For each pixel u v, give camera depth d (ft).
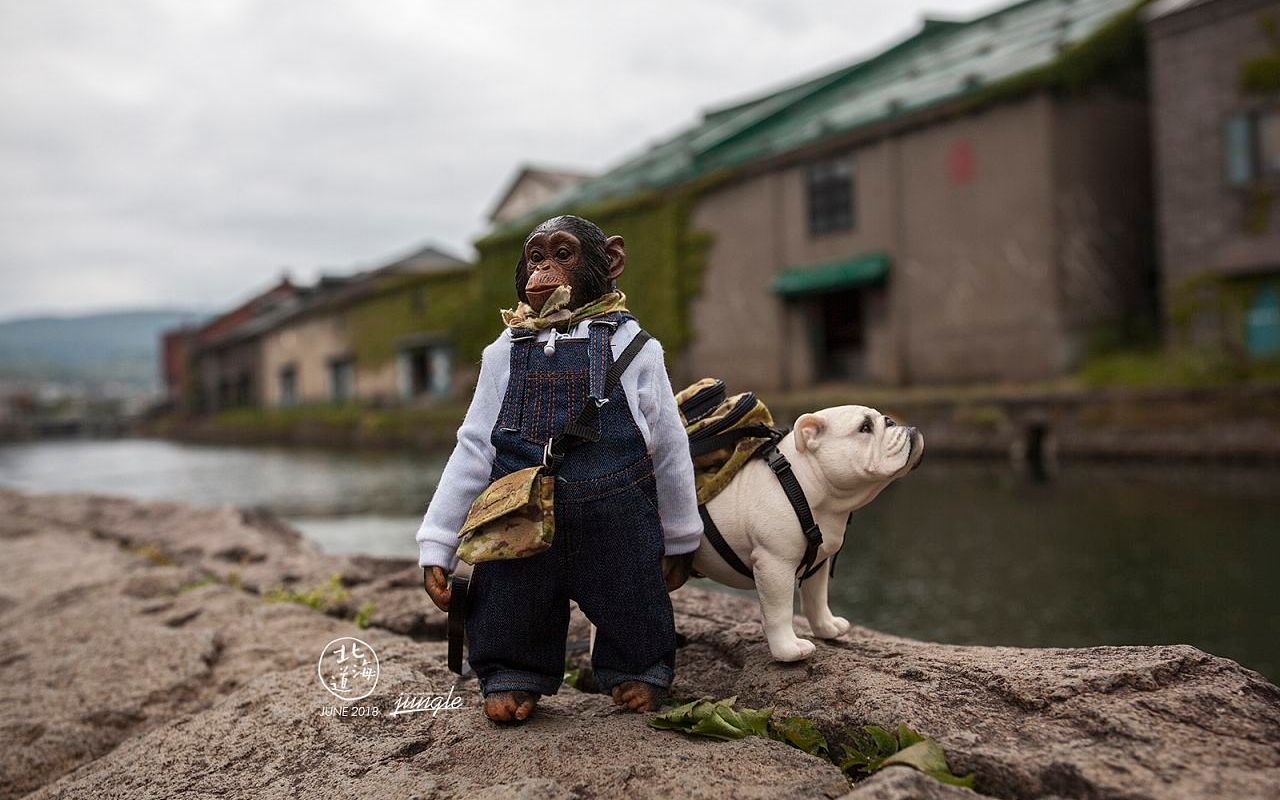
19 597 16.87
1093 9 64.85
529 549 6.52
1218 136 49.62
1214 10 49.42
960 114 59.00
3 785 9.06
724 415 7.83
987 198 57.88
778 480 7.61
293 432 120.37
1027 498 36.37
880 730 6.58
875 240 64.13
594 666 7.61
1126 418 45.27
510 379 7.07
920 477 45.55
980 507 35.12
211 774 7.50
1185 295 50.83
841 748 6.84
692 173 76.84
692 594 11.37
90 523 27.43
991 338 57.88
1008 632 19.10
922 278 61.72
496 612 7.05
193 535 22.93
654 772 6.22
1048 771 5.75
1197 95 50.42
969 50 72.28
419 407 109.50
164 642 11.61
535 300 7.19
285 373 142.92
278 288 179.42
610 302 7.27
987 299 58.08
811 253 68.23
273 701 8.76
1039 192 55.26
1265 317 48.42
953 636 19.04
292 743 7.79
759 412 7.88
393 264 139.03
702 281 75.66
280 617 12.85
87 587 16.07
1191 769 5.56
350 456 83.76
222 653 11.61
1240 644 17.48
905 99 64.08
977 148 58.34
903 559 26.86
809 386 69.05
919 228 61.77
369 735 7.70
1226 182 49.19
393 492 49.80
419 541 7.11
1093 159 56.59
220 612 13.17
